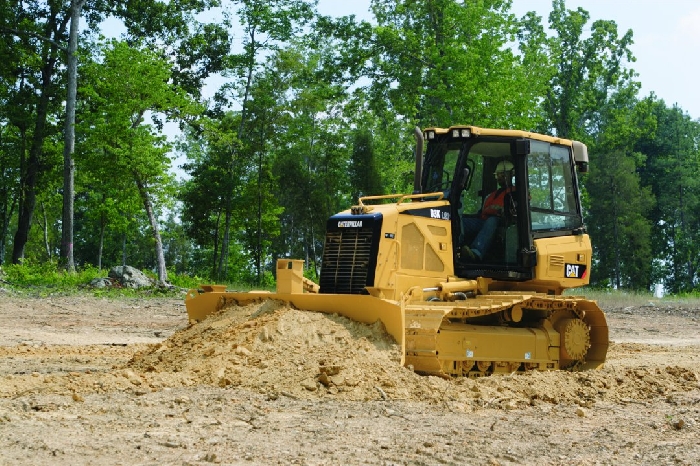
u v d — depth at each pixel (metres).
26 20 41.91
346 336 9.97
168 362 10.22
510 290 12.05
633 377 11.45
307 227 58.47
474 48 40.97
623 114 65.50
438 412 8.56
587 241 12.50
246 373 9.38
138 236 74.25
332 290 10.95
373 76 46.22
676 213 73.56
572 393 10.17
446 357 10.67
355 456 6.51
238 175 52.00
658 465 6.53
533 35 60.00
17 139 48.78
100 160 37.06
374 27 44.59
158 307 24.73
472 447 6.98
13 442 6.60
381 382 9.31
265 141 51.41
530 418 8.52
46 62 44.81
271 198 50.91
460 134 11.55
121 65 37.22
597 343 12.59
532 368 11.68
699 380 11.52
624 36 63.28
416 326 10.01
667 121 76.31
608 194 64.75
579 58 63.00
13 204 52.38
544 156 12.13
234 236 63.97
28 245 73.62
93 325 19.73
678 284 71.25
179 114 39.94
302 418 7.91
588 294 35.12
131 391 8.83
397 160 56.72
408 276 10.97
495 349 11.21
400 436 7.30
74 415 7.69
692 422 8.38
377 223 10.78
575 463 6.54
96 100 38.22
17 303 23.69
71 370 11.51
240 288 38.53
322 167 58.03
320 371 9.30
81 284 29.83
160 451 6.48
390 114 53.97
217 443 6.79
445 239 11.40
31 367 11.83
